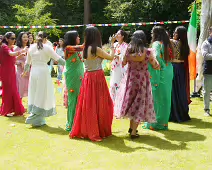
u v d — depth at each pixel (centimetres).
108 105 495
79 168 386
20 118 631
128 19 2150
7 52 625
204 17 778
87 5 2327
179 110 592
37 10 1859
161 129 541
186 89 602
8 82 637
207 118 614
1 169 386
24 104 761
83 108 488
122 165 392
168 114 536
